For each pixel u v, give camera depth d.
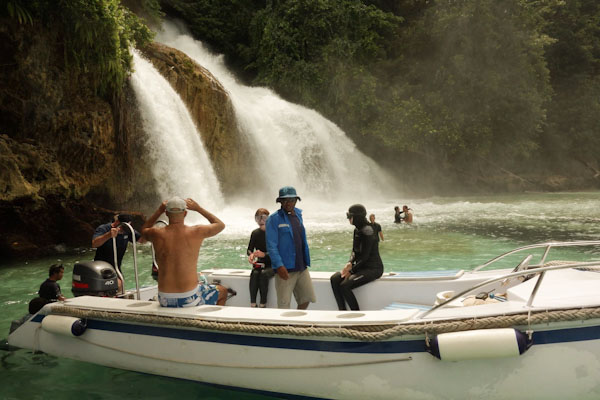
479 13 34.34
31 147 12.38
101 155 14.41
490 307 3.19
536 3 38.12
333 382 3.28
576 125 41.28
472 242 11.55
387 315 3.32
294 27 33.31
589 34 43.12
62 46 13.17
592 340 3.01
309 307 5.14
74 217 12.91
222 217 18.25
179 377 3.72
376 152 33.94
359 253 4.86
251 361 3.45
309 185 26.08
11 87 12.28
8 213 11.43
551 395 3.05
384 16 35.41
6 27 11.84
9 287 7.83
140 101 16.16
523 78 35.38
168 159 17.11
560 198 27.97
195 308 3.75
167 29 31.66
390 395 3.19
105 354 4.03
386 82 34.47
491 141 35.66
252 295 5.12
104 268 4.71
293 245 4.46
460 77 34.41
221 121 20.86
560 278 3.94
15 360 4.26
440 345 2.97
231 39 35.38
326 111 32.03
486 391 3.08
